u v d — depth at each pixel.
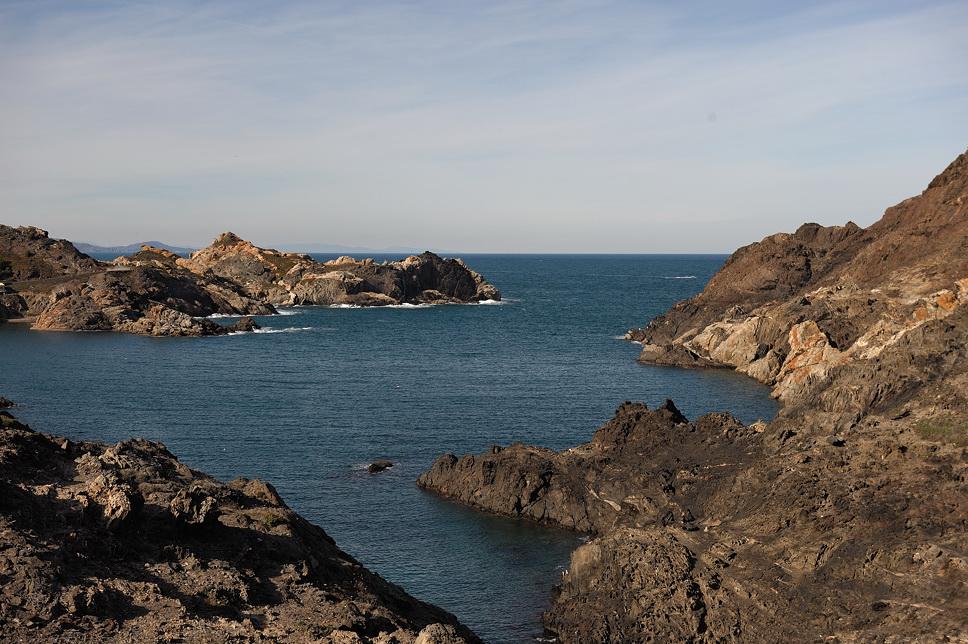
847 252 170.88
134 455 45.47
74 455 43.72
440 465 76.31
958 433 51.41
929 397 57.50
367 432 95.81
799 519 48.84
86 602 29.47
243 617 31.48
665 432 73.81
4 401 70.75
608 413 106.31
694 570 48.38
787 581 44.31
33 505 34.59
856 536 44.69
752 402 113.38
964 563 38.94
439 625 29.77
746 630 43.03
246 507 43.75
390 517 68.88
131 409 107.19
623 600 48.56
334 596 35.62
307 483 77.06
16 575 29.83
